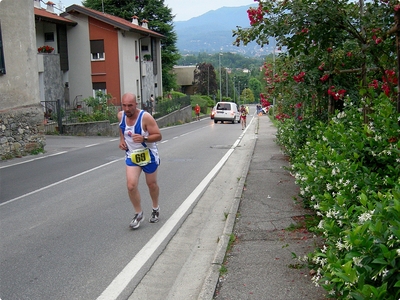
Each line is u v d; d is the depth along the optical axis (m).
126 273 5.27
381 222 2.95
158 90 48.47
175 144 20.70
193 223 7.53
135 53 40.19
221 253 5.46
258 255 5.40
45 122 25.52
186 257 5.93
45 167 13.62
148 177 7.14
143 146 6.87
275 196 8.55
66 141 22.19
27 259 5.75
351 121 7.07
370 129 5.35
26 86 16.52
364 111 6.87
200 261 5.73
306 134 10.79
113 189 10.12
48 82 29.44
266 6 7.85
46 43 35.78
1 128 15.30
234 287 4.52
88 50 36.81
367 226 3.01
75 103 36.97
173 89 65.88
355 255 2.92
